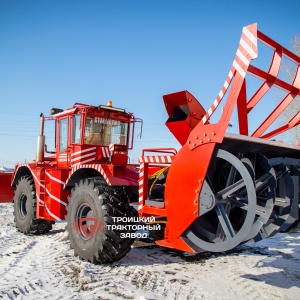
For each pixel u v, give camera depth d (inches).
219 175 139.3
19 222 248.7
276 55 144.6
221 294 129.2
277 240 231.8
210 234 129.5
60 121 227.0
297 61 154.1
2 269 155.9
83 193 171.6
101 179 174.7
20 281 138.6
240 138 121.9
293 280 147.5
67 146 217.5
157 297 123.3
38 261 169.2
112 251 159.5
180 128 149.8
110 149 191.5
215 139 120.0
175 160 133.2
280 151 148.2
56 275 146.6
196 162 125.2
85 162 205.8
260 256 189.0
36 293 125.4
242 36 117.6
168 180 135.0
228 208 129.0
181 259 179.9
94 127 211.2
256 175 139.0
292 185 135.1
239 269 163.2
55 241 217.6
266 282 144.5
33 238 229.0
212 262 175.6
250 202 113.3
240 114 135.9
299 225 146.3
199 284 140.3
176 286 136.8
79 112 207.5
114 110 219.8
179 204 129.6
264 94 146.9
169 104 155.3
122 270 156.3
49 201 213.8
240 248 207.0
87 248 165.0
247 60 114.7
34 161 258.8
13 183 274.1
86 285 133.2
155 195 174.7
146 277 146.9
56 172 208.5
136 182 168.4
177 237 130.3
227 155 120.3
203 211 121.0
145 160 150.6
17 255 181.3
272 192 123.9
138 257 181.8
